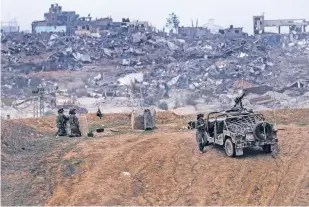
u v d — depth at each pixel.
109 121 114.44
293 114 105.25
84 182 60.75
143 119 96.81
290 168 61.91
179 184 59.53
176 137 81.69
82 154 72.44
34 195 57.00
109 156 70.56
